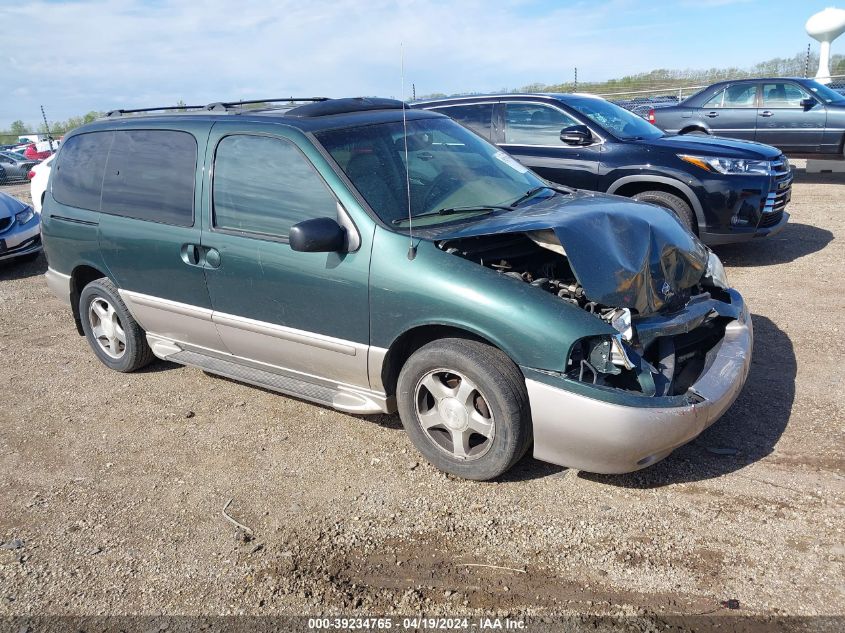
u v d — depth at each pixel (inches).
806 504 129.7
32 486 157.0
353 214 147.6
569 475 144.8
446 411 142.6
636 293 135.0
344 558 125.6
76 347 243.3
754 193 273.0
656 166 278.8
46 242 217.0
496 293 132.3
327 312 152.7
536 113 305.7
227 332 175.0
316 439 168.4
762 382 179.3
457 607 112.0
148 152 186.4
